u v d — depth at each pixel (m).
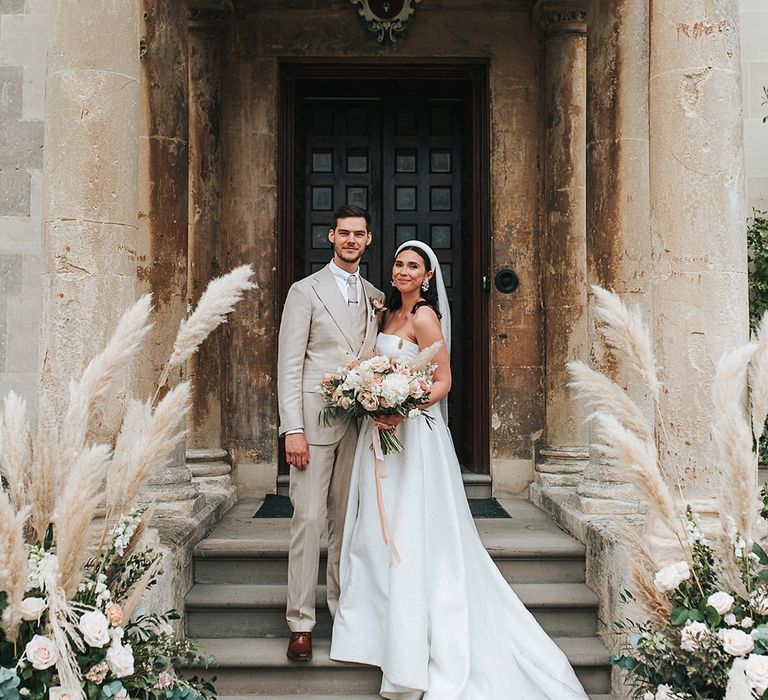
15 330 5.75
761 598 3.00
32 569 2.74
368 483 3.98
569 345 6.40
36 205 5.79
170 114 5.33
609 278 5.11
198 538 4.79
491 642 3.93
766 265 5.78
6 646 2.72
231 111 6.68
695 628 2.95
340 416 4.02
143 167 5.26
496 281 6.67
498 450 6.68
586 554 4.70
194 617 4.39
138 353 5.10
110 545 3.06
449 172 7.21
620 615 4.05
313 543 3.97
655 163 4.00
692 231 3.88
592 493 4.96
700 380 3.85
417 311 4.09
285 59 6.74
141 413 3.01
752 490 2.89
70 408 2.82
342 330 4.06
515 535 5.11
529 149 6.70
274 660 4.00
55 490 2.79
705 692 2.99
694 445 3.86
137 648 3.12
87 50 3.67
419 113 7.21
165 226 5.29
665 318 3.94
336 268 4.16
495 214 6.70
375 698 3.92
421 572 3.80
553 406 6.47
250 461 6.66
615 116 5.11
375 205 7.18
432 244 7.19
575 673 4.14
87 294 3.61
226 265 6.64
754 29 5.95
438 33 6.71
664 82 3.96
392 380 3.69
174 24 5.39
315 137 7.20
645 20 5.09
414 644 3.70
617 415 3.07
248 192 6.66
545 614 4.46
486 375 6.77
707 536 3.69
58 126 3.67
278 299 6.72
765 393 3.02
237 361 6.66
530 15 6.71
